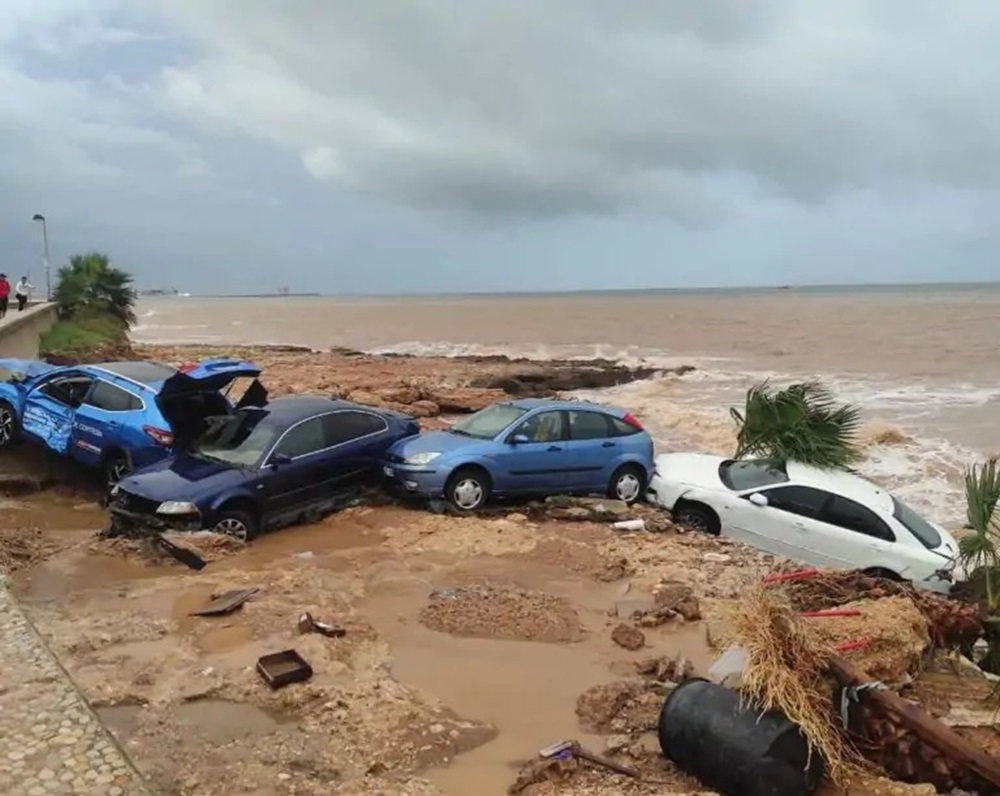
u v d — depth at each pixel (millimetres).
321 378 32281
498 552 10695
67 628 7871
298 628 7895
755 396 13977
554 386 35594
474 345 63594
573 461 13508
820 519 12258
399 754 5996
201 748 5941
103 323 41688
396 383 30234
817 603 7754
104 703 6516
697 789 5684
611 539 11562
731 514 12750
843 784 5699
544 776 5773
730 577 10062
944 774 5797
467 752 6141
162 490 10672
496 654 7785
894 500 12781
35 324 31734
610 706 6777
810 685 5852
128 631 7820
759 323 86688
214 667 7113
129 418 12617
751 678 5766
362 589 9305
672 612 8656
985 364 44312
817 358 48844
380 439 13125
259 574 9492
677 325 87000
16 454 14305
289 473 11594
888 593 8047
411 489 12531
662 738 5969
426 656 7707
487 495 12922
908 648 6969
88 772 5000
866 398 31906
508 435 13164
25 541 10477
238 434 12016
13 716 5605
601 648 8016
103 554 10117
